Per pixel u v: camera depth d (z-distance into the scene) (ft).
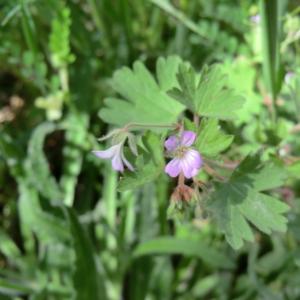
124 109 0.72
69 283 0.92
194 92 0.61
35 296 0.89
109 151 0.58
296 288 0.92
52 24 0.96
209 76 0.61
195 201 0.58
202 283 0.96
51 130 1.00
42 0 0.97
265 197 0.59
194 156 0.55
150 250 0.89
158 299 0.94
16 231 1.05
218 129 0.56
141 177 0.57
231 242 0.58
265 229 0.58
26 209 0.95
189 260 0.96
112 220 0.96
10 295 0.88
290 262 0.93
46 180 0.94
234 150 0.84
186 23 1.01
